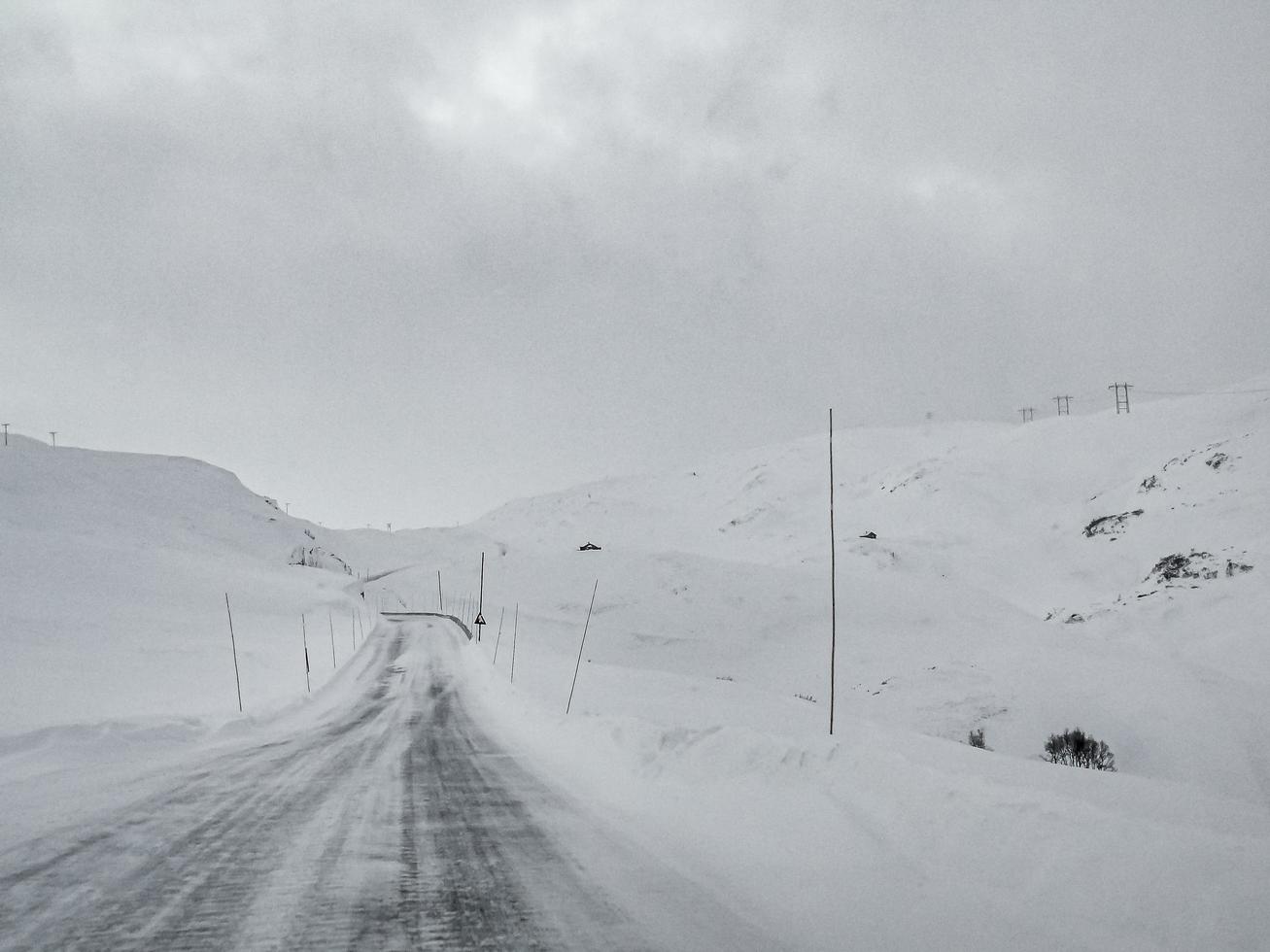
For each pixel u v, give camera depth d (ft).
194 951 13.76
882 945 14.28
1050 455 608.60
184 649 144.25
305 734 57.21
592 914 16.10
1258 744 103.04
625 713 78.79
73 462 520.83
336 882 18.25
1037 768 32.99
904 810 21.21
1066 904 14.88
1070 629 234.58
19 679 96.78
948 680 151.74
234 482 621.31
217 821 25.17
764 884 18.28
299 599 266.98
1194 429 531.91
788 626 272.10
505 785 33.45
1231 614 200.64
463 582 413.39
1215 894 13.78
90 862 19.86
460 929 15.11
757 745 30.50
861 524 630.33
